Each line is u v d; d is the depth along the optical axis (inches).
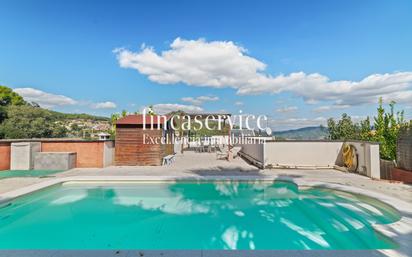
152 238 195.5
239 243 186.7
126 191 312.5
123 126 459.2
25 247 179.5
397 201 209.2
